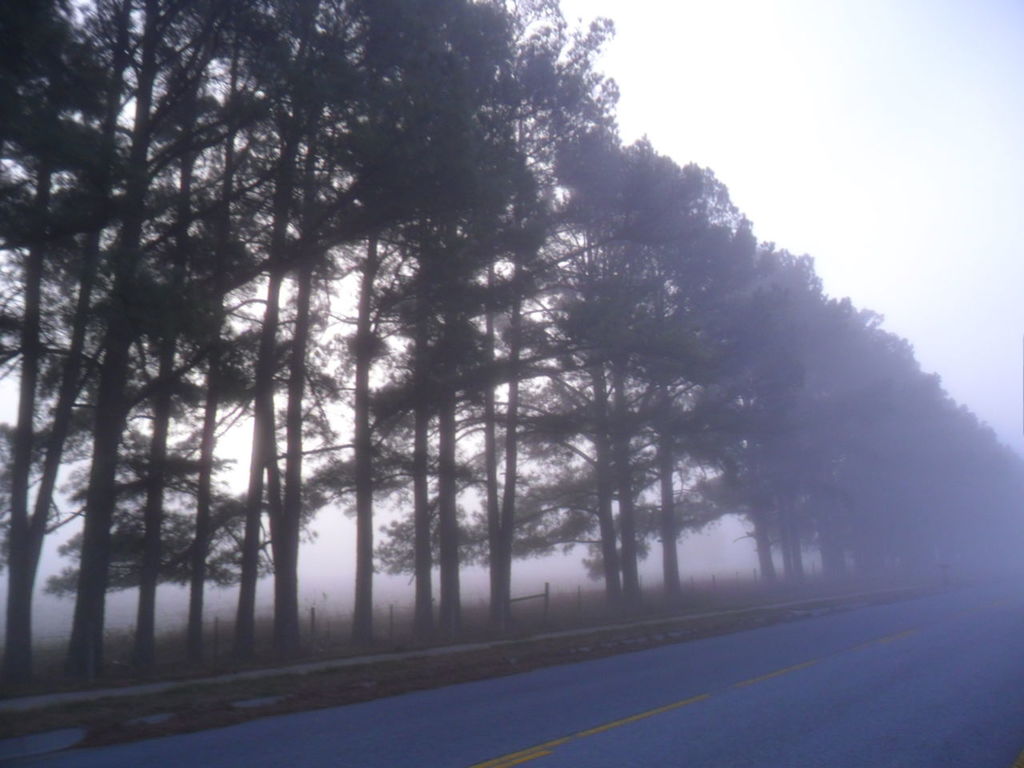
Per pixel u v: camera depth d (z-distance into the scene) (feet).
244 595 75.97
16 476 64.34
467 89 66.18
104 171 53.42
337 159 62.80
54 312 62.54
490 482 109.70
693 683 52.42
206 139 67.21
